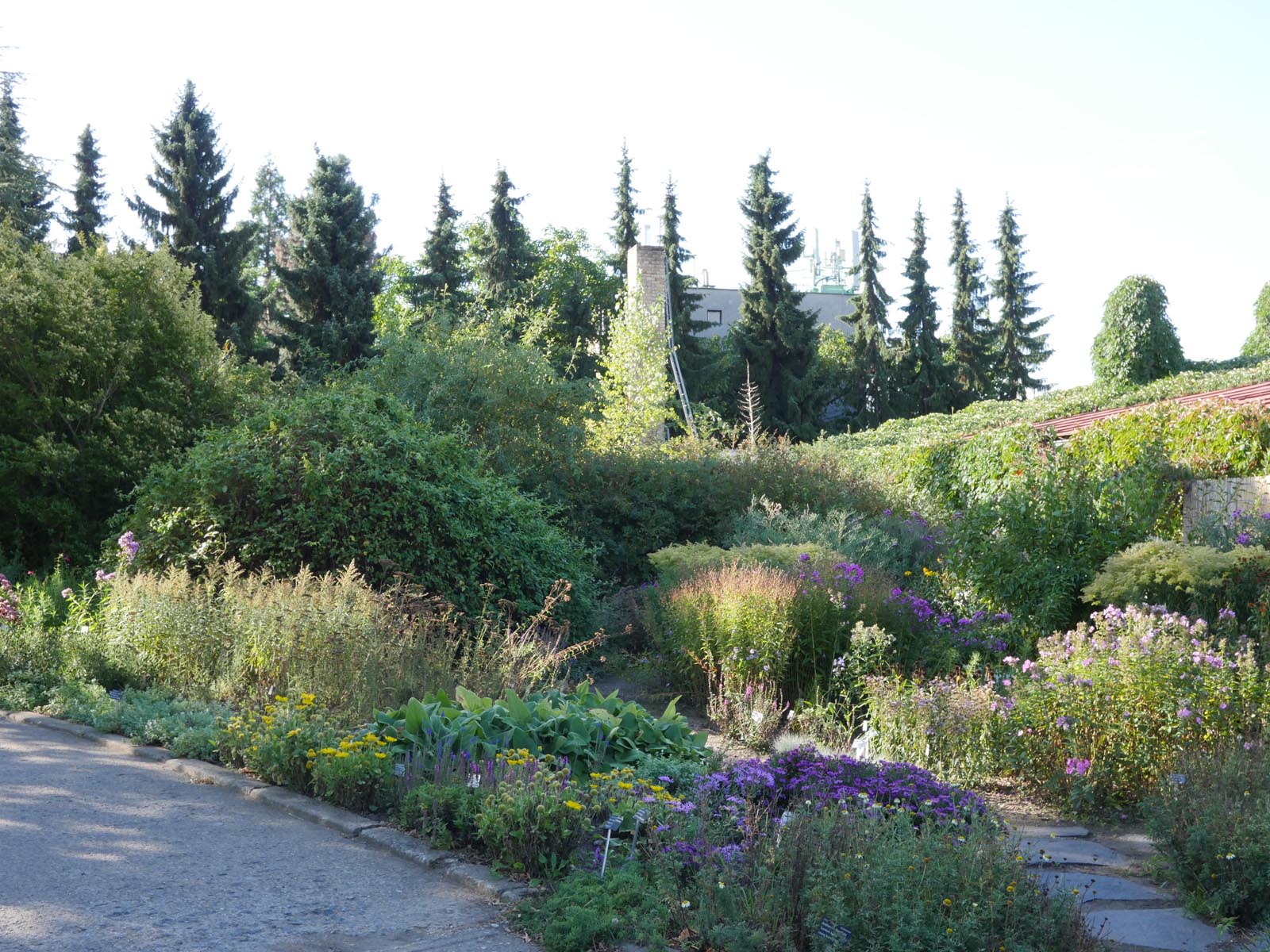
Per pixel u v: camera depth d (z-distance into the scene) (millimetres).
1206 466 10641
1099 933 4270
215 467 10094
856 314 44719
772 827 4746
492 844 4914
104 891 4410
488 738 6277
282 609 8211
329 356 31359
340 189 34250
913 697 7324
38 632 9375
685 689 9727
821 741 7777
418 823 5348
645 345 26047
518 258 39750
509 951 4020
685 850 4465
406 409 12062
